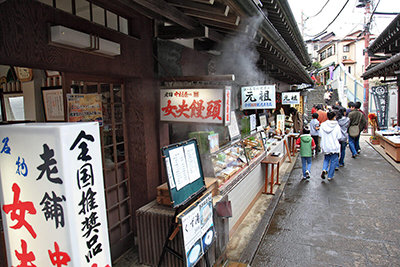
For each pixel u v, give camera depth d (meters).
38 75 3.18
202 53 5.35
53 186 1.58
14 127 1.64
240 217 5.01
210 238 3.16
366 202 6.05
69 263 1.61
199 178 3.15
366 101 17.77
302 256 4.04
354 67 35.09
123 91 3.80
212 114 3.55
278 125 10.27
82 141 1.67
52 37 2.34
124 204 3.95
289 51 5.75
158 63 3.93
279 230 4.88
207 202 3.12
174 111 3.81
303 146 7.95
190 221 2.71
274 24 5.52
